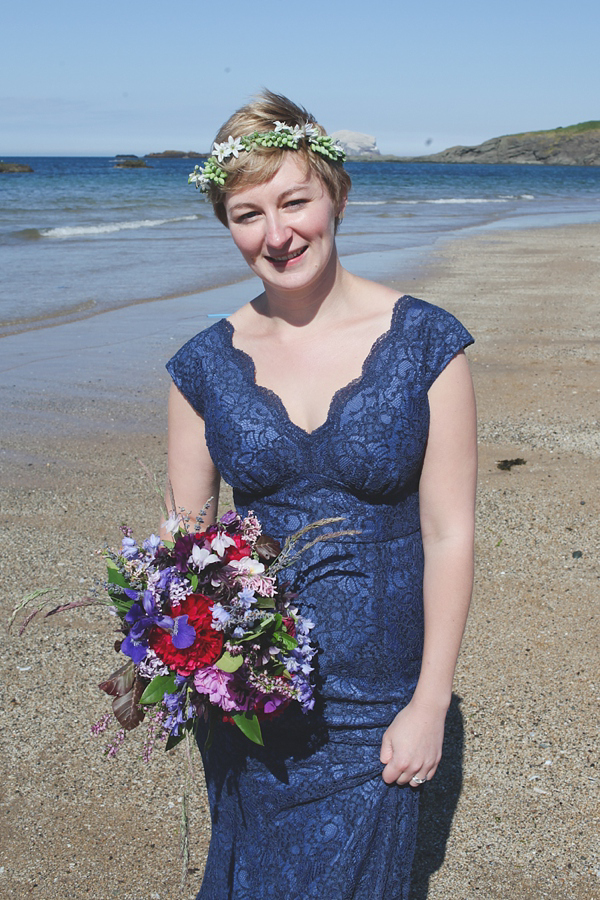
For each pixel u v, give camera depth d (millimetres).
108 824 2955
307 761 1915
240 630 1649
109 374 8734
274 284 1847
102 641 4070
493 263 17000
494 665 3783
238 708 1688
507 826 2904
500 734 3350
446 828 2904
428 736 1831
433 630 1848
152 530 5215
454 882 2682
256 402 1866
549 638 3979
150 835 2908
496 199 47469
